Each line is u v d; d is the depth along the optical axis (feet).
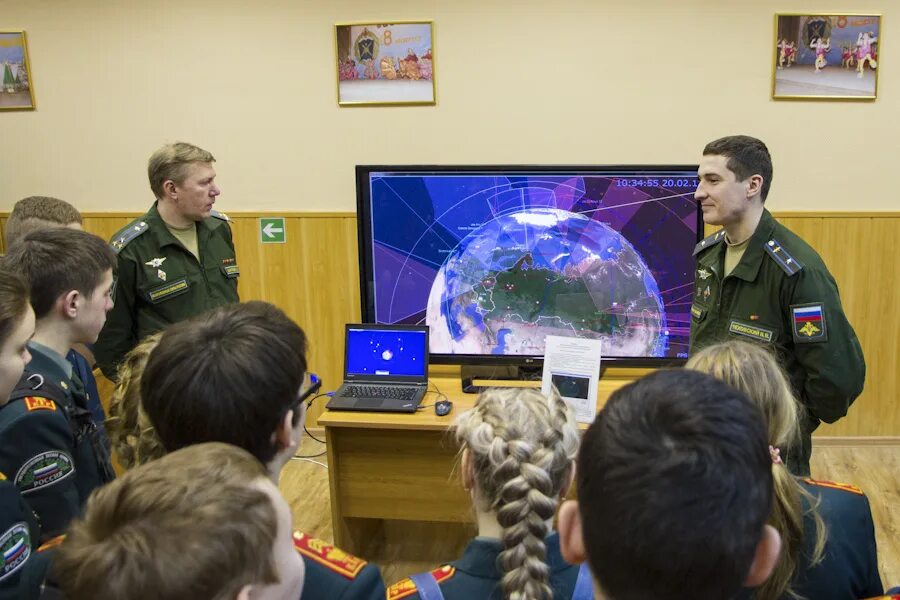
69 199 12.26
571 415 3.51
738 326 7.02
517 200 8.66
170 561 1.75
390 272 9.00
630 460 1.90
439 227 8.84
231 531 1.87
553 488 3.24
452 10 11.10
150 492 1.95
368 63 11.37
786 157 11.05
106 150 12.05
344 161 11.73
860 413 11.62
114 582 1.73
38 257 4.76
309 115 11.64
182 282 8.76
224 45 11.56
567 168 8.52
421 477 8.36
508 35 11.10
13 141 12.13
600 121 11.23
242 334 3.06
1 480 3.45
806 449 6.96
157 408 2.99
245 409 2.91
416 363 8.23
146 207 12.17
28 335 3.79
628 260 8.65
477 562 3.17
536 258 8.74
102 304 5.08
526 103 11.28
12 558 3.38
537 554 3.01
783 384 3.85
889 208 11.03
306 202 11.93
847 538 3.60
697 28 10.82
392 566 8.89
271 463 3.12
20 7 11.68
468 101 11.35
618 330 8.80
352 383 8.29
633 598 1.94
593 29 10.97
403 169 8.70
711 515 1.82
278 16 11.39
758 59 10.81
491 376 8.87
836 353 6.41
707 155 6.95
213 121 11.81
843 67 10.71
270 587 2.12
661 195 8.48
